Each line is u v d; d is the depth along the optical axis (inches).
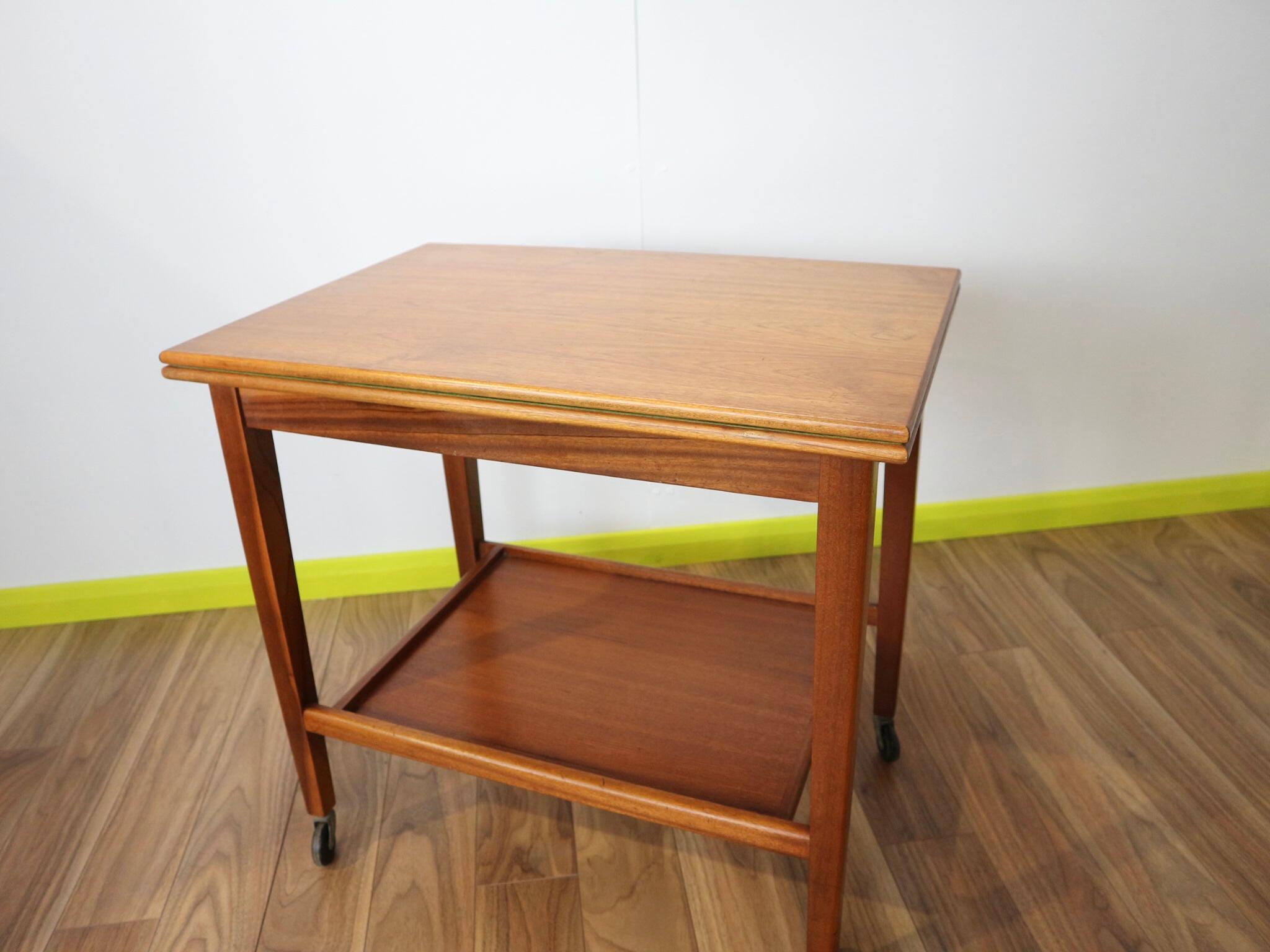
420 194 75.0
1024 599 80.5
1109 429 87.8
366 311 51.7
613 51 71.4
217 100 70.4
